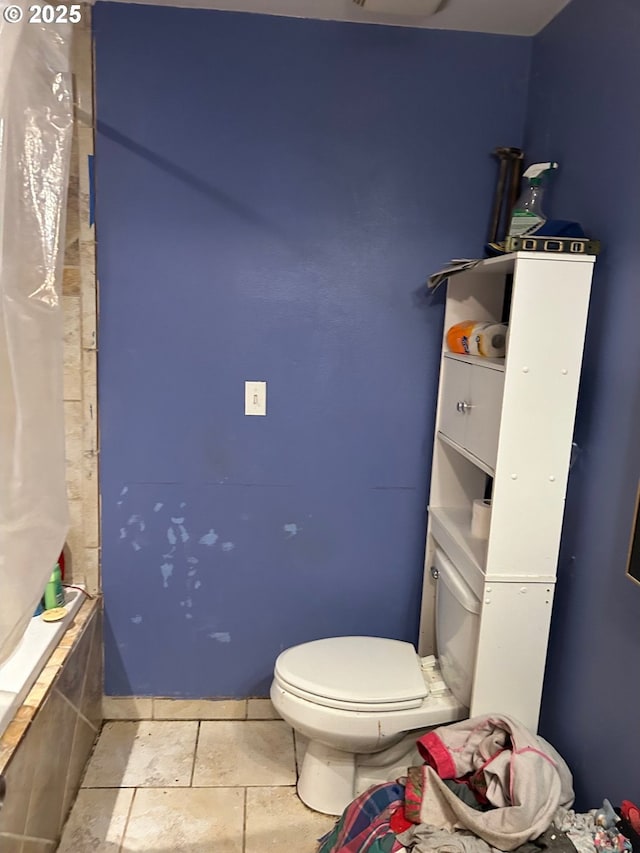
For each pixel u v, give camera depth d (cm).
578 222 171
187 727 229
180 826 186
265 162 204
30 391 130
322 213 207
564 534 176
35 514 135
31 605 137
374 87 202
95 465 215
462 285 207
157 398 213
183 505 220
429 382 219
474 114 205
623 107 150
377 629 234
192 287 208
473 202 210
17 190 122
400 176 207
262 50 198
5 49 113
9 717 153
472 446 181
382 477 224
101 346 209
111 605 225
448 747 164
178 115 199
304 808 194
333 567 229
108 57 194
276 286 210
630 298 146
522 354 155
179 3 191
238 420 217
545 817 142
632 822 135
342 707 179
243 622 230
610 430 154
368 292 213
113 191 201
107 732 225
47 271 131
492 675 171
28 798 153
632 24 147
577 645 167
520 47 203
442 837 144
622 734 145
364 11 191
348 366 216
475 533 192
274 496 222
